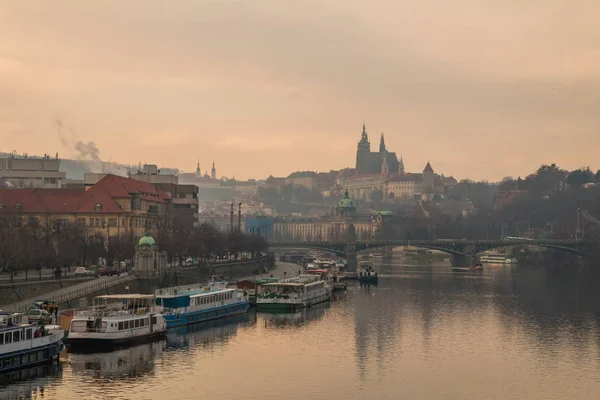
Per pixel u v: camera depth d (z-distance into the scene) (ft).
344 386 568.41
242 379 575.38
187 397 528.63
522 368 629.51
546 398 553.23
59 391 526.16
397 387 570.05
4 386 533.55
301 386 564.71
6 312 611.06
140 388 542.57
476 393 561.02
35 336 559.79
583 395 560.61
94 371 574.15
